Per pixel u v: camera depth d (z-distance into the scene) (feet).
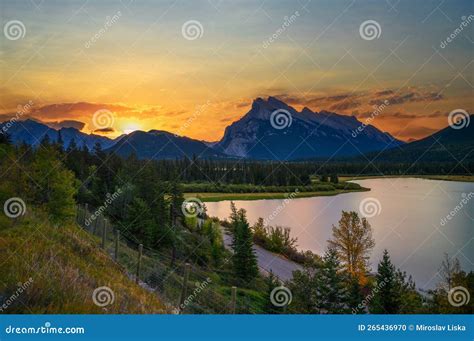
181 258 102.32
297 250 127.85
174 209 125.18
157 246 105.91
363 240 102.53
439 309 66.90
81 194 121.60
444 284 73.26
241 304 71.36
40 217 58.54
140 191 119.44
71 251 48.08
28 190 63.93
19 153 67.00
